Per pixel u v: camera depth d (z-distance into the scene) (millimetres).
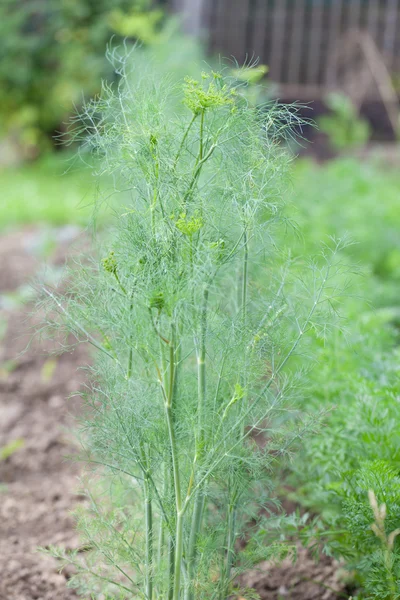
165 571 1924
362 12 11164
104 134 1921
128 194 2258
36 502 3107
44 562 2623
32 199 8500
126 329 1838
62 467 3447
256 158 1885
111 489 2164
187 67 6926
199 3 11297
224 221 1859
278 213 1974
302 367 2178
